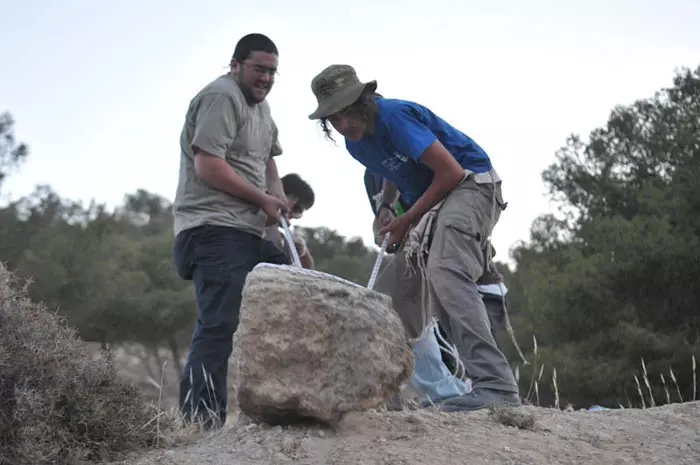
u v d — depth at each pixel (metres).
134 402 3.71
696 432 3.77
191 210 5.32
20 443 3.18
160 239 24.75
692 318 16.70
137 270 23.17
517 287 20.59
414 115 4.41
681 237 16.97
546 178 20.77
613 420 3.92
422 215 4.46
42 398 3.27
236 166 5.46
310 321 3.42
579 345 16.88
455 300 4.30
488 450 3.38
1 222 20.33
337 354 3.44
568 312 17.22
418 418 3.67
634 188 19.73
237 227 5.29
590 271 17.30
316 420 3.50
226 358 5.13
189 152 5.41
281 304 3.43
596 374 15.54
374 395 3.46
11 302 3.45
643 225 17.50
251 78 5.45
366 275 24.19
